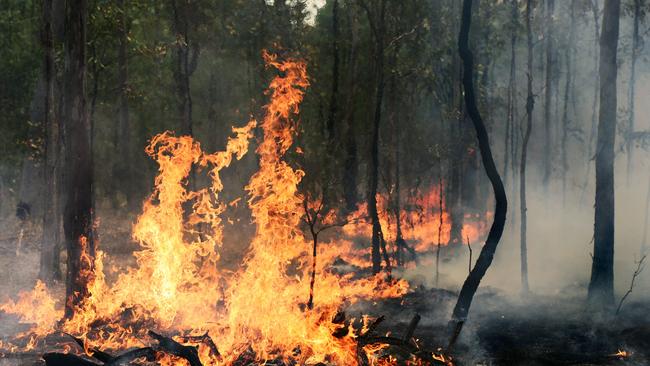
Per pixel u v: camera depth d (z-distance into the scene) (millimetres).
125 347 13203
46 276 19750
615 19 18172
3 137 34031
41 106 29531
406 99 32188
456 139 29344
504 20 33625
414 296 18594
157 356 10641
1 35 34156
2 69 34062
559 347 14172
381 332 15031
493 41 33000
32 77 34375
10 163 34688
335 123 33594
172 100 37188
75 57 15562
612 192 18062
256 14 33781
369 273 21641
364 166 37438
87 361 10445
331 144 28625
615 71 18234
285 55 34406
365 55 34562
